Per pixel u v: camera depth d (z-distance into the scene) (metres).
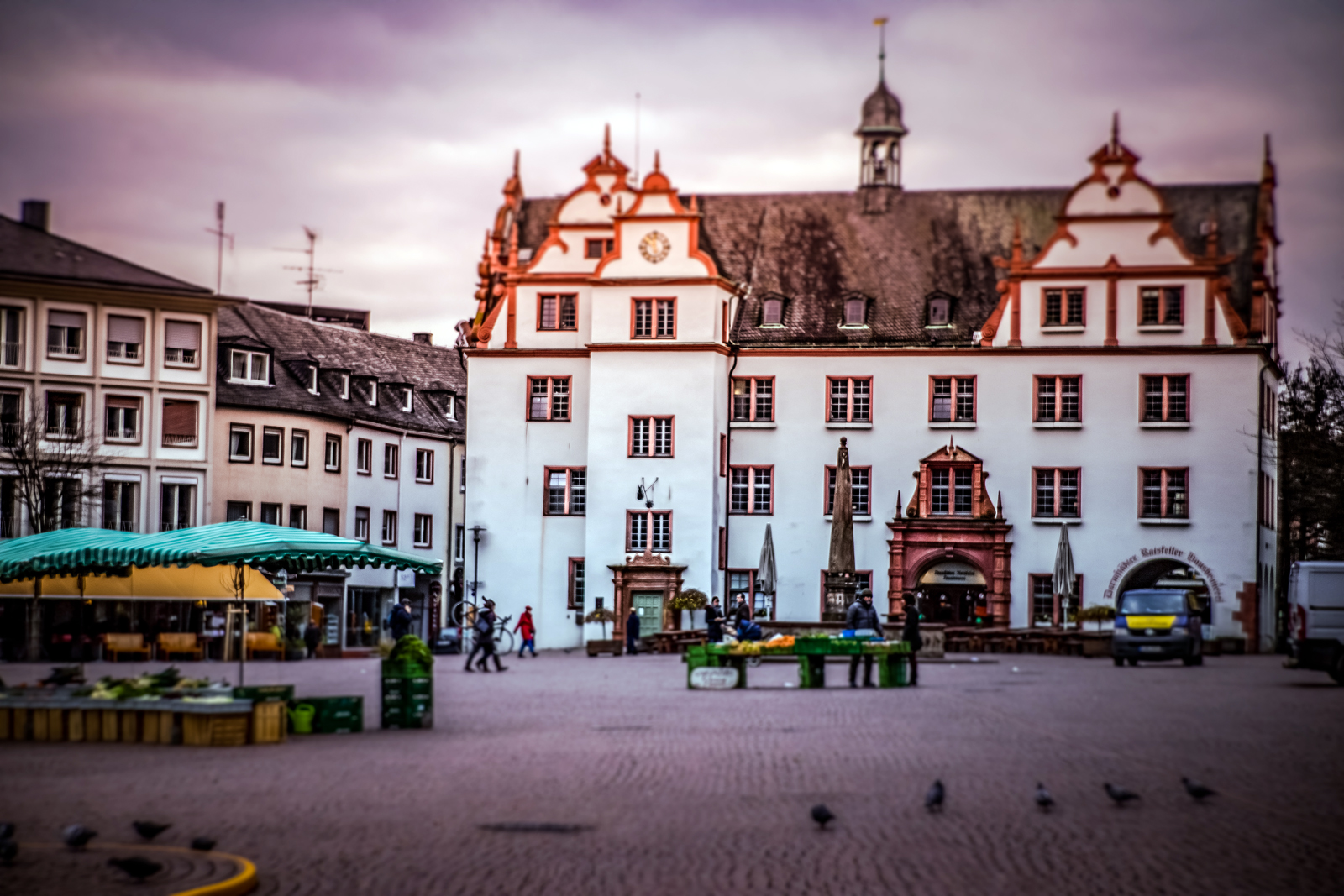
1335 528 75.44
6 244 70.44
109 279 71.25
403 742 24.53
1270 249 71.81
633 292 68.94
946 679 40.34
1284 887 13.57
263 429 78.00
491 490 70.94
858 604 43.44
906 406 68.94
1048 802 16.92
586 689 36.62
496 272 80.25
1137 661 51.31
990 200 73.88
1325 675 44.00
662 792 18.84
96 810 17.75
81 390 70.75
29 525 69.19
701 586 67.62
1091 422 67.62
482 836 16.02
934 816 17.00
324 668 46.84
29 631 62.06
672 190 69.06
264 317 85.44
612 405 68.75
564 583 70.25
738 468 69.81
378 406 87.56
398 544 88.50
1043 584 67.50
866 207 74.12
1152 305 67.69
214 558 40.06
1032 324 68.25
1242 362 66.81
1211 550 66.56
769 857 14.85
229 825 16.72
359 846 15.47
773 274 72.44
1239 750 22.92
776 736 25.11
